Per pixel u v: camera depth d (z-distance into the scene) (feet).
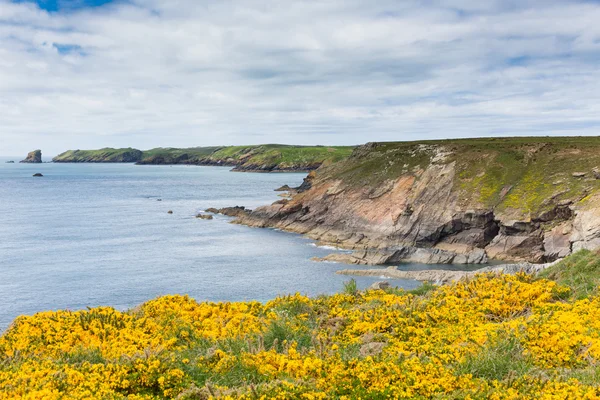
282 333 49.16
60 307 159.22
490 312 53.57
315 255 246.27
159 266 217.36
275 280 193.57
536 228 243.19
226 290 178.60
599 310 47.44
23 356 44.04
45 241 278.46
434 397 31.99
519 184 274.77
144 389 36.60
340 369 35.50
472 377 34.73
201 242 278.87
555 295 58.65
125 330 51.31
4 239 284.00
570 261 77.92
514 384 32.40
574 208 234.99
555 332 40.83
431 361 37.27
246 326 52.29
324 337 46.39
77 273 203.92
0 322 143.84
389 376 34.40
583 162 275.80
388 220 285.64
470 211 259.60
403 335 47.78
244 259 233.55
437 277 195.21
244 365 38.81
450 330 47.34
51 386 34.81
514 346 38.70
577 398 29.07
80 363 40.40
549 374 34.30
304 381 34.53
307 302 64.69
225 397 31.81
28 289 180.04
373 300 64.18
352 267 219.00
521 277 65.67
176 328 53.31
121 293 175.52
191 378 37.40
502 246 243.40
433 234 262.67
